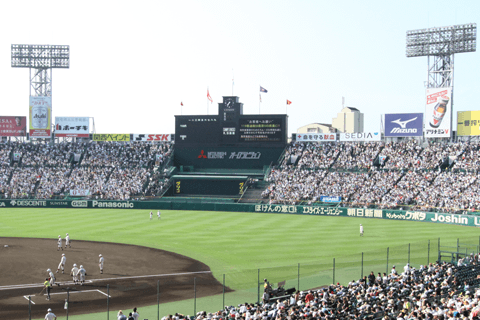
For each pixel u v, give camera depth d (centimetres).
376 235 5681
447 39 8869
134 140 10744
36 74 10769
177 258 4509
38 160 10375
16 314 2895
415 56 9231
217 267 4147
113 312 2955
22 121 10781
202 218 7438
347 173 9050
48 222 6925
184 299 3247
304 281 3591
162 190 9569
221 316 2386
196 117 10244
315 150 9844
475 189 7412
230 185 9531
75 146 10788
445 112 8862
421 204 7531
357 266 4019
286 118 9906
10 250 4859
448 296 2464
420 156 8881
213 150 10194
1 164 10162
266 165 9938
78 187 9600
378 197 8062
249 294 3362
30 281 3659
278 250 4797
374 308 2208
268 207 8356
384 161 9125
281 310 2353
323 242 5219
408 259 3862
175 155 10362
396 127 9331
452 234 5703
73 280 3691
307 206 8112
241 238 5528
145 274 3931
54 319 2666
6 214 7869
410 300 2422
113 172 10088
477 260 3622
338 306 2350
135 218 7412
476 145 8588
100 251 4844
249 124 10006
